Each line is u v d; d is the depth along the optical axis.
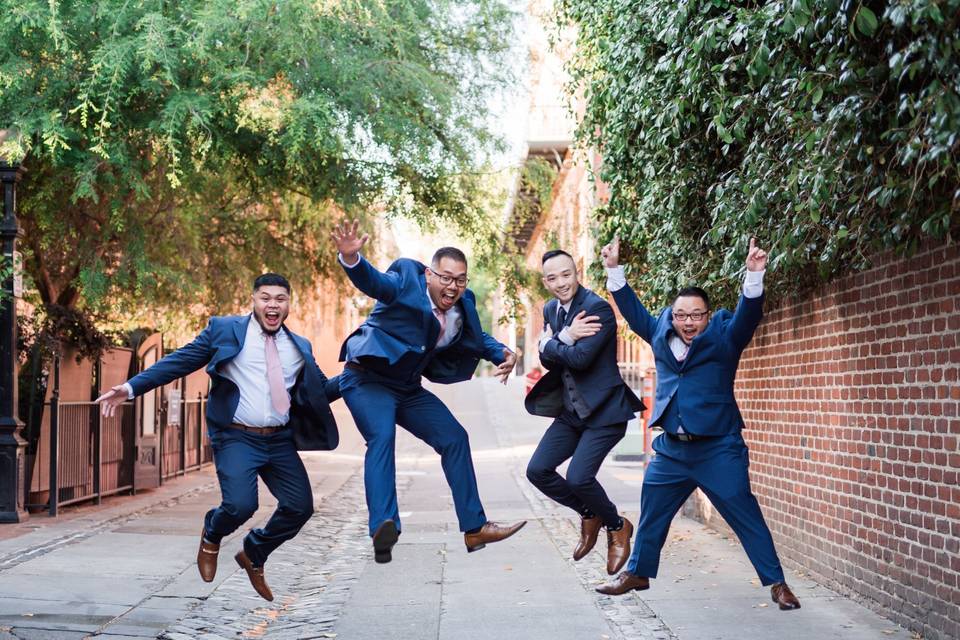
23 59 10.21
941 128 3.78
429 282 5.45
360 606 6.95
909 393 5.95
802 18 4.33
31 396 11.52
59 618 6.27
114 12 9.99
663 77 6.89
